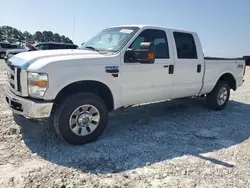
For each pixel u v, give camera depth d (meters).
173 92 5.55
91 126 4.30
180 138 4.75
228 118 6.29
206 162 3.79
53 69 3.81
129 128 5.18
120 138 4.61
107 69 4.34
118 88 4.55
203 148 4.32
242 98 9.14
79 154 3.86
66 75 3.92
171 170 3.50
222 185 3.18
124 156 3.87
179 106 7.22
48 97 3.81
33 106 3.77
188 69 5.75
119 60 4.50
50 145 4.14
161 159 3.83
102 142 4.37
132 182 3.16
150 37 5.08
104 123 4.45
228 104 7.95
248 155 4.11
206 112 6.76
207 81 6.32
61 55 4.22
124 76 4.59
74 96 4.08
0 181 3.05
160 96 5.34
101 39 5.26
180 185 3.14
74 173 3.31
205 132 5.15
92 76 4.17
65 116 4.01
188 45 5.81
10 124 4.92
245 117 6.48
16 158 3.65
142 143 4.42
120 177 3.27
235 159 3.94
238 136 5.01
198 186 3.13
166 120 5.88
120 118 5.86
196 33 6.04
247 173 3.51
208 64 6.25
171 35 5.44
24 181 3.07
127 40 4.73
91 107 4.24
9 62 4.49
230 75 7.13
